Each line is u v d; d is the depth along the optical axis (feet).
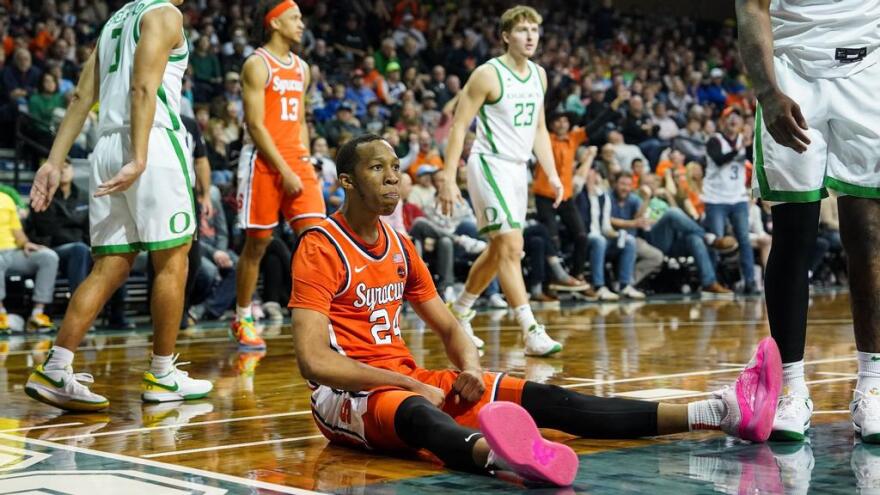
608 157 44.32
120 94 15.12
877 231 11.91
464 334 11.78
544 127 23.41
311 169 23.39
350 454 11.19
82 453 11.43
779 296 12.07
